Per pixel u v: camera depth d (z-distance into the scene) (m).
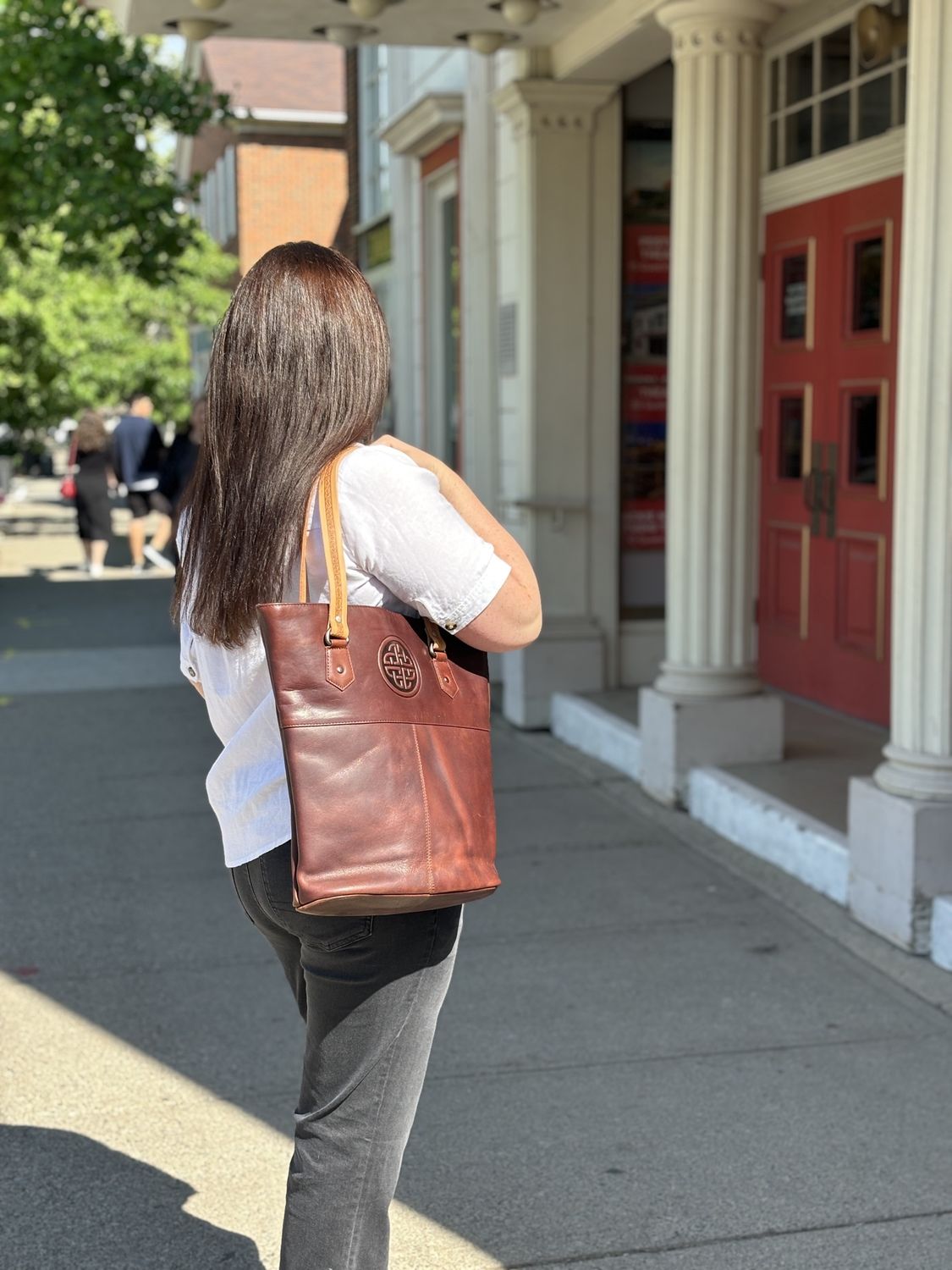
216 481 2.21
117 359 24.31
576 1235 3.15
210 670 2.28
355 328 2.20
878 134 6.80
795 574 7.90
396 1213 3.24
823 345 7.45
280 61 30.67
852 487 7.29
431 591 2.12
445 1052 4.06
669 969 4.66
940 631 4.62
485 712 2.22
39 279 22.23
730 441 6.36
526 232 8.10
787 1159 3.47
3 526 25.39
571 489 8.30
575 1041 4.13
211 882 5.61
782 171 7.68
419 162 11.38
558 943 4.90
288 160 29.98
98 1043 4.14
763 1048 4.08
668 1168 3.43
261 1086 3.87
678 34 6.19
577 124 8.04
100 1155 3.50
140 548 17.61
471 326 9.39
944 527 4.54
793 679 7.98
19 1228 3.18
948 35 4.35
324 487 2.14
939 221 4.43
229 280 30.11
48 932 5.06
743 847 5.94
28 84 12.04
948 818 4.65
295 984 2.45
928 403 4.52
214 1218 3.22
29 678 10.27
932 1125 3.63
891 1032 4.19
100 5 8.10
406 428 11.98
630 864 5.76
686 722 6.45
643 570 8.52
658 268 8.34
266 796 2.19
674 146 6.32
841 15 6.99
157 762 7.68
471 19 7.31
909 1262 3.05
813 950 4.82
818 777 6.25
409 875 2.05
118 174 12.41
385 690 2.08
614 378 8.27
